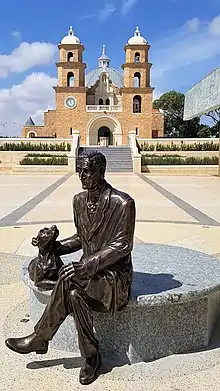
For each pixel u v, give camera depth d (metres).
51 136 57.84
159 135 58.16
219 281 3.60
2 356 3.31
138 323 3.21
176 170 28.28
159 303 3.17
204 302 3.43
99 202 3.09
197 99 21.42
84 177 3.03
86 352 2.96
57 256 3.52
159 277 3.74
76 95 51.50
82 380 2.91
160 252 4.76
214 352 3.39
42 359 3.26
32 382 2.93
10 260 6.16
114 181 21.52
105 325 3.27
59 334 3.41
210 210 11.66
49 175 26.36
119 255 2.94
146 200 13.82
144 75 52.25
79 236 3.32
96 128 52.59
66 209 11.77
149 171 28.53
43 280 3.47
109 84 59.12
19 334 3.67
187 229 8.70
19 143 31.98
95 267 2.89
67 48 52.03
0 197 14.60
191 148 31.66
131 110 51.75
